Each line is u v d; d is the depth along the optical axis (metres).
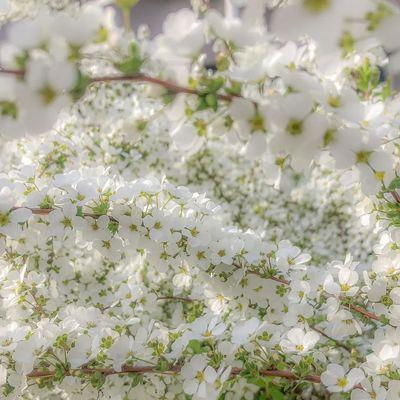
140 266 0.28
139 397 0.22
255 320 0.20
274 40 0.14
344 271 0.20
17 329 0.20
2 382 0.19
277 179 0.16
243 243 0.21
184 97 0.14
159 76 0.14
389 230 0.20
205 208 0.21
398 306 0.19
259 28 0.14
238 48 0.14
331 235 0.37
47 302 0.23
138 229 0.20
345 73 0.17
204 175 0.39
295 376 0.20
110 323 0.21
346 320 0.20
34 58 0.13
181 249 0.21
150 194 0.20
